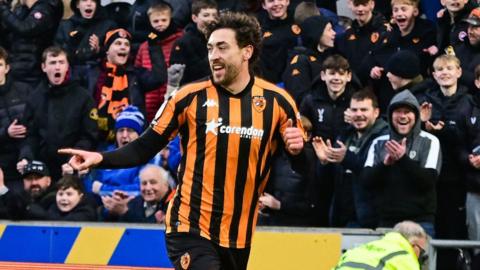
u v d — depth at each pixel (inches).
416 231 641.0
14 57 987.9
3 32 1010.7
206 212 532.4
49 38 997.8
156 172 789.2
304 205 789.2
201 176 533.6
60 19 1007.6
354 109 775.7
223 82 534.3
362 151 770.2
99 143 908.6
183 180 537.3
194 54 904.3
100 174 848.9
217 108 534.6
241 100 536.7
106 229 755.4
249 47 535.2
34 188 830.5
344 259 624.7
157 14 936.3
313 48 882.1
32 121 893.2
